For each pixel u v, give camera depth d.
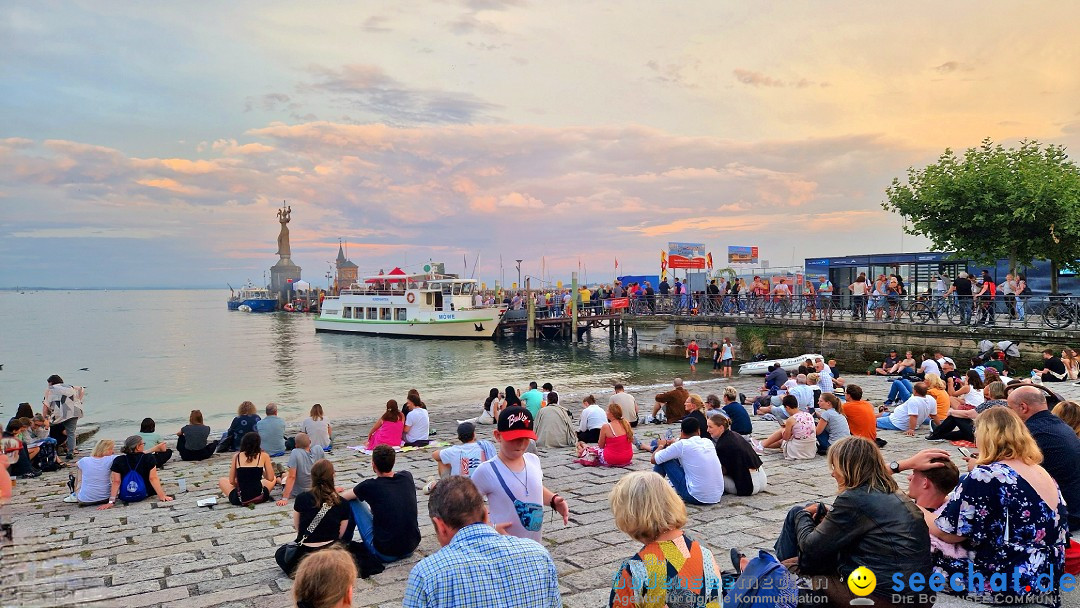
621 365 39.12
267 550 7.26
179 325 97.00
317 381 35.28
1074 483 5.17
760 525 7.38
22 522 8.56
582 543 6.97
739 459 8.56
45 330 84.38
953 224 26.22
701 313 38.44
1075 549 4.64
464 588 3.07
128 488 9.48
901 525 3.57
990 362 18.39
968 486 4.39
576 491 9.38
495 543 3.24
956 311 25.06
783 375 19.44
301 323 102.69
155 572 6.57
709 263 44.62
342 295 72.38
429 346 56.19
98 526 8.37
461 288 62.78
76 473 12.67
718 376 32.50
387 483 6.43
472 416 19.17
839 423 11.02
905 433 12.71
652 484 3.47
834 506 3.74
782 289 33.31
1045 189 23.97
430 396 29.25
